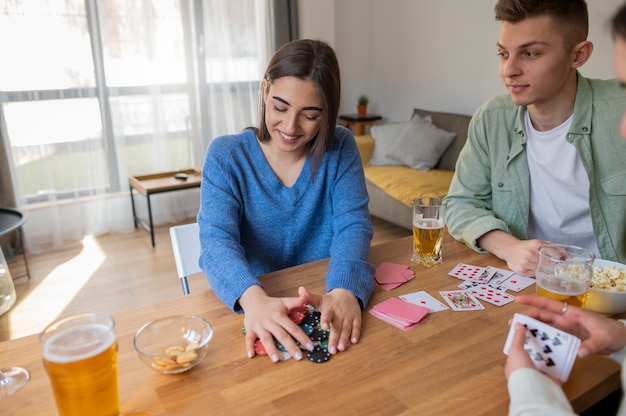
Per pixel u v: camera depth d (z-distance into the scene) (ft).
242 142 4.25
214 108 13.66
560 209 4.66
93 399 2.25
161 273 10.28
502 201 4.91
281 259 4.53
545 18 3.71
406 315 3.24
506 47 3.96
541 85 3.96
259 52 13.99
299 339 2.92
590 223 4.62
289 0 14.15
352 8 15.84
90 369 2.19
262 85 4.02
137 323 3.18
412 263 4.13
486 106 4.91
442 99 14.66
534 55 3.87
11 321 8.36
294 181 4.33
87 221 12.43
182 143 13.51
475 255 4.31
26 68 10.95
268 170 4.25
